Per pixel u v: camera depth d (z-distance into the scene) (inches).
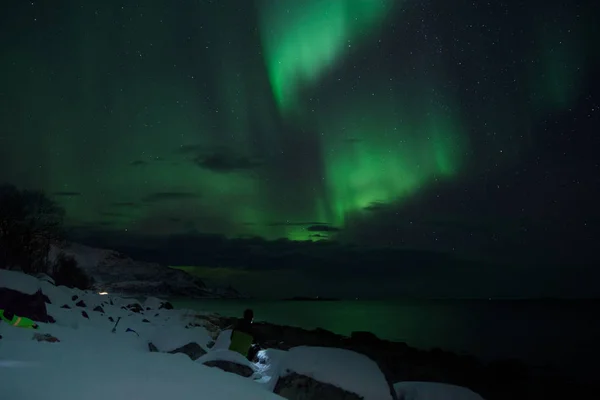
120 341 381.7
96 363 201.0
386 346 1128.8
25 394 153.3
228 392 182.9
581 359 1332.4
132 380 179.5
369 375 228.4
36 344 232.1
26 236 1876.2
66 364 195.5
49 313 439.2
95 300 819.4
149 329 604.4
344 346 1069.1
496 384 765.3
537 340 1908.2
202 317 1203.9
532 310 5073.8
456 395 239.9
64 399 152.7
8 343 226.8
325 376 224.8
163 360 222.8
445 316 3878.0
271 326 1312.7
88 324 511.2
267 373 297.6
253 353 364.5
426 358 957.8
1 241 1820.9
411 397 241.9
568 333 2246.6
